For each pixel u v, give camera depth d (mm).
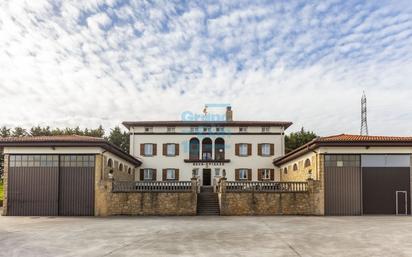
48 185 29266
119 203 29109
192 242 15492
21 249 14078
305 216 27984
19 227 21078
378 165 29266
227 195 29172
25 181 29391
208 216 28172
